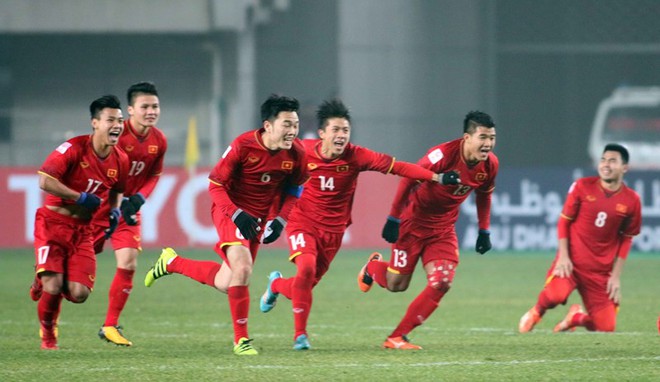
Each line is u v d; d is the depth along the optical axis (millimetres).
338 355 31844
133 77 106812
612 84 122750
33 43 106500
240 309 32156
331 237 34406
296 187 33188
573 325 41656
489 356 31781
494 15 117750
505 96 121688
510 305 51906
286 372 27953
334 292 57344
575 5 121125
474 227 81875
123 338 34969
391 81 113562
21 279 61469
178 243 79625
